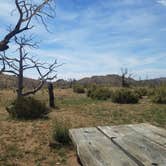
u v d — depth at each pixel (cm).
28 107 1698
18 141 1063
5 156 859
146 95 3566
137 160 265
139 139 345
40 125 1402
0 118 1689
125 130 407
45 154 881
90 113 1908
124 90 2730
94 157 286
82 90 4553
